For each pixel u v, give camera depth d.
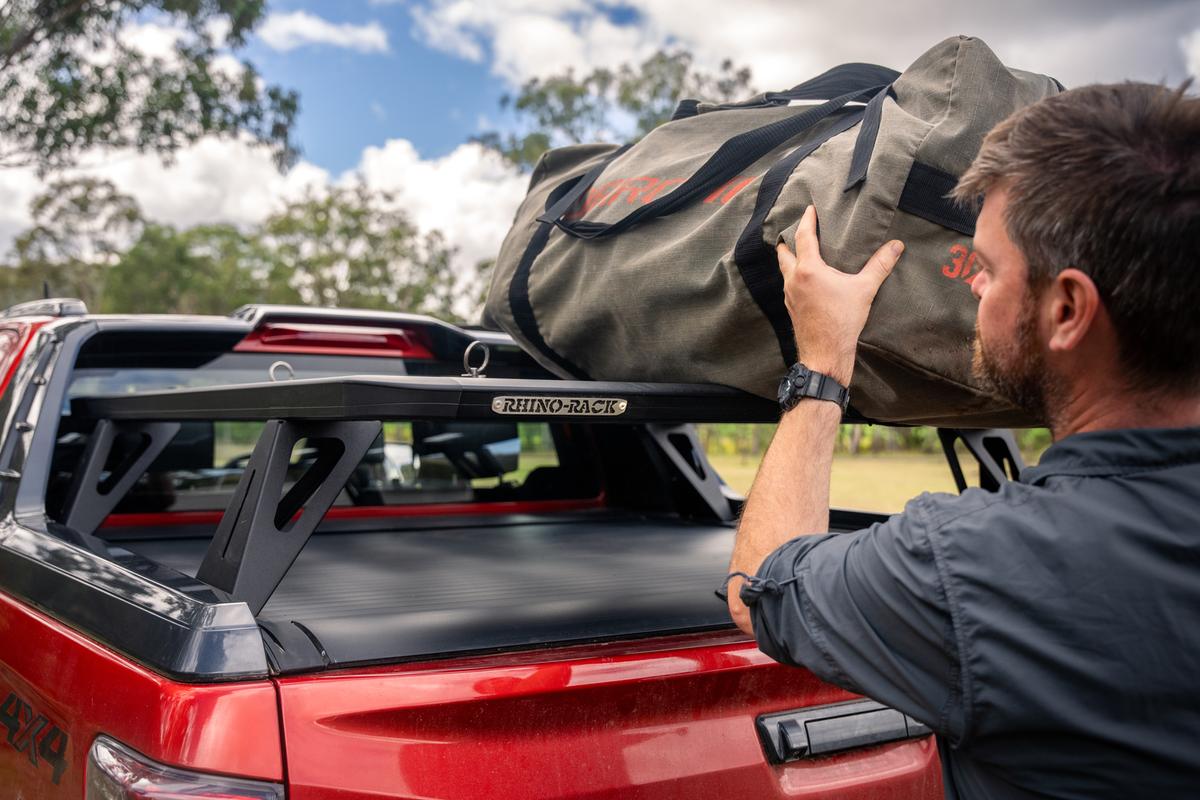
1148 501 0.98
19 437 2.43
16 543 2.11
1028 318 1.04
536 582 2.16
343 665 1.43
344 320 3.06
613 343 1.95
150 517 2.94
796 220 1.55
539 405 1.54
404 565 2.37
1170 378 0.99
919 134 1.50
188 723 1.31
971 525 1.03
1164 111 0.97
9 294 47.88
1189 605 0.94
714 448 23.47
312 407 1.47
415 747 1.38
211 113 20.92
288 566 1.59
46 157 19.88
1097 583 0.96
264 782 1.30
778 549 1.23
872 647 1.07
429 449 3.28
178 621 1.43
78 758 1.52
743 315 1.63
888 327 1.52
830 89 1.90
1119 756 0.94
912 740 1.79
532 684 1.44
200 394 1.90
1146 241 0.93
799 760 1.66
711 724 1.59
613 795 1.48
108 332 2.71
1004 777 1.01
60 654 1.66
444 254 59.38
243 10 20.53
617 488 3.60
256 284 67.88
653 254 1.77
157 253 64.94
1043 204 1.00
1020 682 0.96
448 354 3.25
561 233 2.03
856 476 13.25
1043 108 1.04
